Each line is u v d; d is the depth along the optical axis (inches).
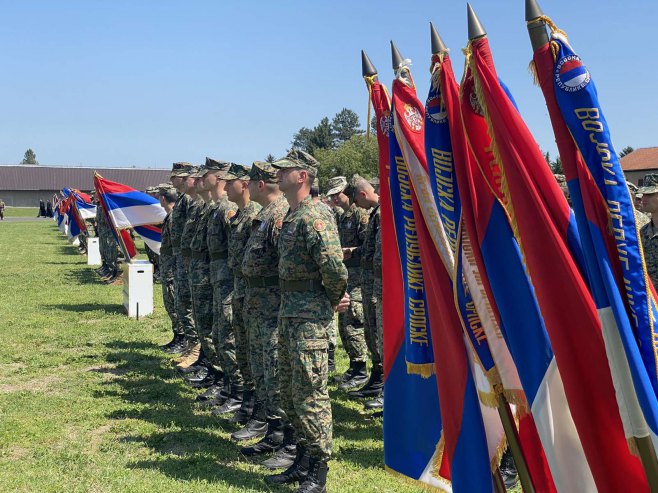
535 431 128.5
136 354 398.3
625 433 100.3
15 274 789.9
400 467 148.1
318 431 196.9
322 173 2320.4
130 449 245.1
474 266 124.8
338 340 446.9
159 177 3971.5
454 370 126.1
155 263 658.2
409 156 135.3
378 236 291.0
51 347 417.7
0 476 219.1
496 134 111.7
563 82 101.6
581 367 106.2
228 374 287.9
